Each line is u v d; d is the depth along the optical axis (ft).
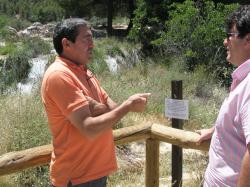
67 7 110.32
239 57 7.50
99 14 115.75
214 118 26.53
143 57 59.93
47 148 10.62
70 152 9.03
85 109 8.61
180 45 50.88
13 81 43.88
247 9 7.39
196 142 10.97
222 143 7.47
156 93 31.63
